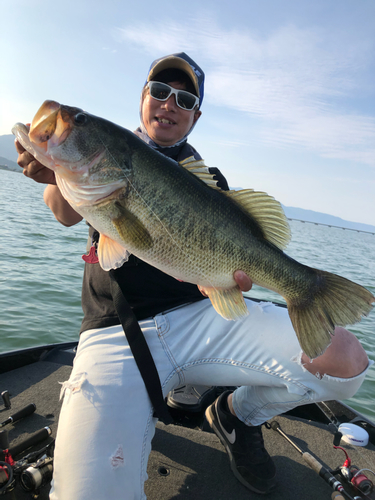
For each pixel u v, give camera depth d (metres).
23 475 0.74
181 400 1.10
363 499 0.82
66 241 5.11
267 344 0.81
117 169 0.75
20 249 4.09
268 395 0.84
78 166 0.74
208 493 0.81
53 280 3.05
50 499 0.65
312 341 0.78
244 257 0.84
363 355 0.80
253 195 0.85
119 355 0.78
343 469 0.88
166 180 0.78
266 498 0.81
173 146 1.03
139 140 0.78
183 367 0.84
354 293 0.80
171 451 0.92
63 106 0.72
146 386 0.75
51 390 1.09
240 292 0.86
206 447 0.94
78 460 0.64
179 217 0.78
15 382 1.12
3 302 2.43
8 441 0.83
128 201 0.76
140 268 0.86
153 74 0.98
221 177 1.02
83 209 0.77
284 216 0.86
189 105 0.99
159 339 0.83
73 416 0.69
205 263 0.81
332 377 0.78
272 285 0.87
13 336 1.99
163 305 0.86
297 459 0.95
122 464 0.66
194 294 0.90
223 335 0.84
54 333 2.09
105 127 0.75
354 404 1.75
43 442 0.89
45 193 0.91
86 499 0.61
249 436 0.85
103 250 0.80
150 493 0.79
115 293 0.82
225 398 0.95
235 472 0.84
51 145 0.72
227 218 0.82
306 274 0.85
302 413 1.22
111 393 0.71
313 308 0.83
